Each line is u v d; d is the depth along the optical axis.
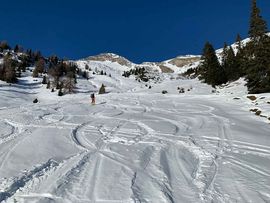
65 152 13.00
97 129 18.80
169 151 13.46
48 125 20.08
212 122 21.36
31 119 22.66
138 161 11.69
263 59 37.31
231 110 27.64
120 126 19.92
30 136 16.16
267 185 9.55
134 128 19.16
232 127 19.31
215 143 15.04
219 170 10.94
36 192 8.62
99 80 149.12
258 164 11.71
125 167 10.91
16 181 9.30
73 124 20.59
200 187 9.31
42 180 9.50
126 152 13.02
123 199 8.27
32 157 12.09
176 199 8.45
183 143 15.02
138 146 14.20
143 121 21.95
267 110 24.70
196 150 13.77
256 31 38.69
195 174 10.48
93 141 15.27
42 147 13.73
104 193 8.62
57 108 30.78
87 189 8.88
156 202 8.16
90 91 105.62
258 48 37.69
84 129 18.78
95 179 9.67
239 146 14.52
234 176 10.32
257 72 37.69
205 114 25.56
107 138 16.11
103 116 24.86
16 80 106.31
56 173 10.15
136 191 8.80
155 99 41.34
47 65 159.12
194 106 31.62
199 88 61.22
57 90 95.88
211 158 12.45
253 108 26.88
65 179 9.58
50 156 12.25
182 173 10.56
